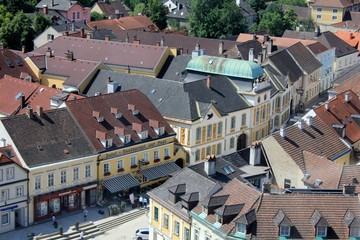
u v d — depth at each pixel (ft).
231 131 536.01
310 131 438.40
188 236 349.20
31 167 412.98
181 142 503.20
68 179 432.66
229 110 531.09
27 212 416.67
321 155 424.05
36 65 606.96
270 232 308.81
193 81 539.70
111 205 441.68
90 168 443.32
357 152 469.57
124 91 495.41
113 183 453.17
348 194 324.39
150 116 490.08
